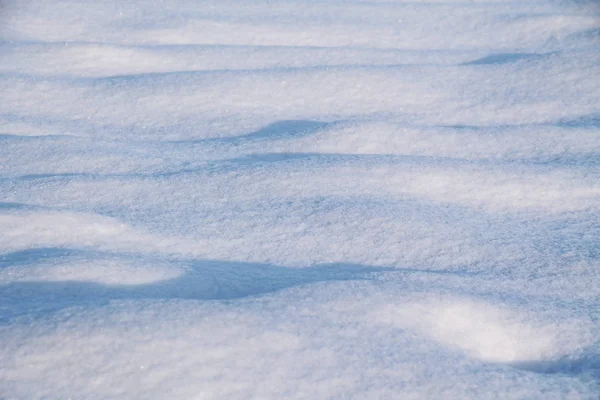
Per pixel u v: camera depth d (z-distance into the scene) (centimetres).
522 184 324
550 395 191
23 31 556
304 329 205
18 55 493
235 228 287
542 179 328
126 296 231
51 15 592
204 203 306
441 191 317
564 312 232
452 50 530
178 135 395
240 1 638
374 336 206
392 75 464
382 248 274
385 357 199
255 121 410
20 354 190
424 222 290
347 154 352
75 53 494
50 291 230
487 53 521
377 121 378
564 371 213
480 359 213
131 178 325
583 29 553
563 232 292
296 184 317
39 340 194
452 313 222
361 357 198
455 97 441
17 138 359
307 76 460
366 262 266
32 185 313
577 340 221
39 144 353
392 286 229
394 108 430
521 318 227
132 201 306
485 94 443
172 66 490
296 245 276
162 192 314
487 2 636
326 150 359
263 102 432
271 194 312
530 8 611
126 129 400
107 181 321
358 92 445
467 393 189
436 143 367
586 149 362
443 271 262
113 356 190
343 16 602
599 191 322
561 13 583
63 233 271
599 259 268
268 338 200
